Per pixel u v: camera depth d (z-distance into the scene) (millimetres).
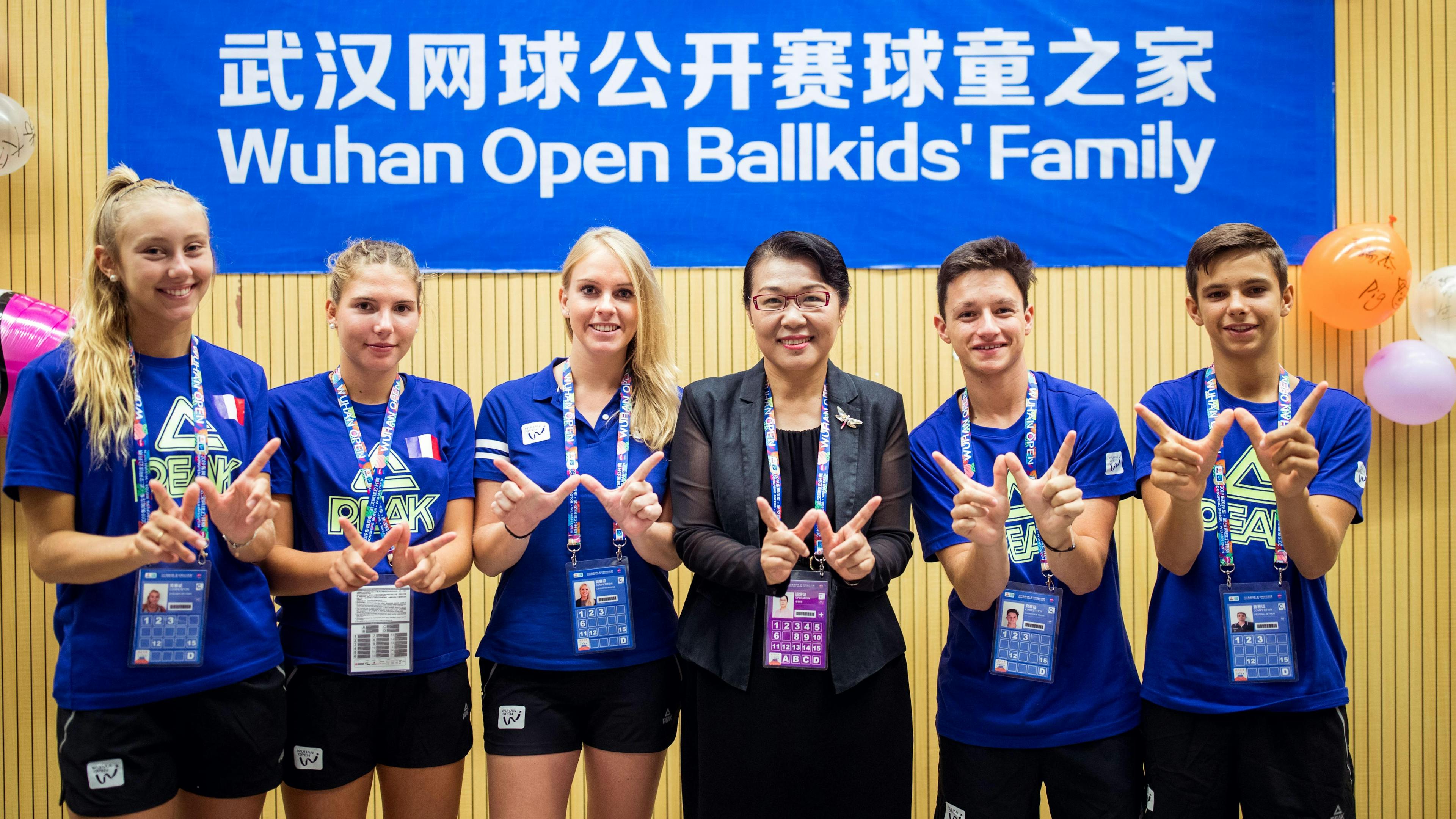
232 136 3033
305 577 2043
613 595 2104
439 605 2186
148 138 3029
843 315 2037
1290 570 2072
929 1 3096
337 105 3047
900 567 1930
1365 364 3139
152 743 1902
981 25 3107
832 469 1985
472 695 3088
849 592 1938
